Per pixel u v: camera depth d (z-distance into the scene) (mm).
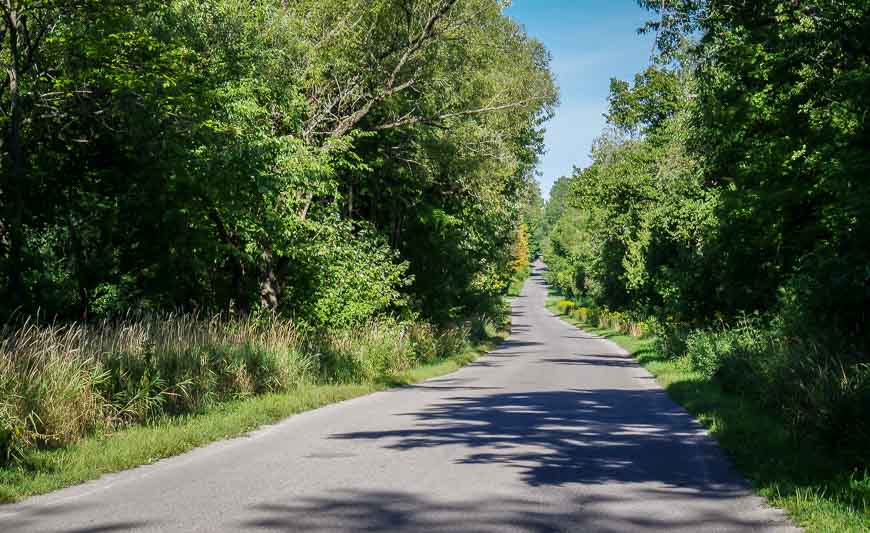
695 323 29328
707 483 8266
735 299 25469
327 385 18500
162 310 21609
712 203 26828
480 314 54688
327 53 24766
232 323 19562
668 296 31219
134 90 19375
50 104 20438
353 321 24828
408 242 37250
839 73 16250
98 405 11312
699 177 29922
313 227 23469
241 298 23672
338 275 24422
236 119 20844
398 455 9867
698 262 27500
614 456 9883
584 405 16078
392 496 7508
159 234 21344
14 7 17641
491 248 41750
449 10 26734
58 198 20766
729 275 25266
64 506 7137
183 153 20125
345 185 32406
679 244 34312
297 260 23844
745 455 9594
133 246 21812
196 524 6438
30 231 20375
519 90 32250
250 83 21469
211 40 21484
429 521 6547
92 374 11570
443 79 28078
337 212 26078
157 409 12805
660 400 17312
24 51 19047
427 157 31156
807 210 20406
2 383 9992
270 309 23234
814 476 8344
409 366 25844
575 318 92125
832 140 16984
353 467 9047
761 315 23875
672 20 19844
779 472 8516
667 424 13133
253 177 20469
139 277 22109
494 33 31906
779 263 22766
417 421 13344
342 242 25516
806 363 13055
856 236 14039
